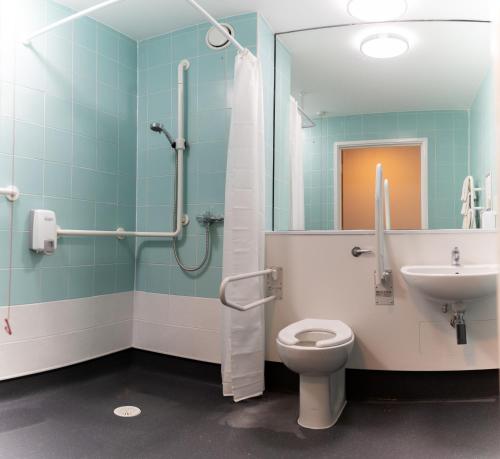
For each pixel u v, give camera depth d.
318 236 2.24
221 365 2.22
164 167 2.68
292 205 2.68
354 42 2.62
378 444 1.63
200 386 2.31
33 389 2.17
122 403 2.03
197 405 2.02
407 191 2.58
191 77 2.58
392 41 2.50
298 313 2.27
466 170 2.53
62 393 2.16
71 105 2.38
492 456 1.54
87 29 2.48
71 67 2.39
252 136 2.14
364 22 2.51
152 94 2.73
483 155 2.43
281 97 2.68
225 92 2.47
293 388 2.26
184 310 2.54
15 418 1.84
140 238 2.74
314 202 2.67
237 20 2.44
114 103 2.65
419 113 2.61
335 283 2.21
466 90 2.54
